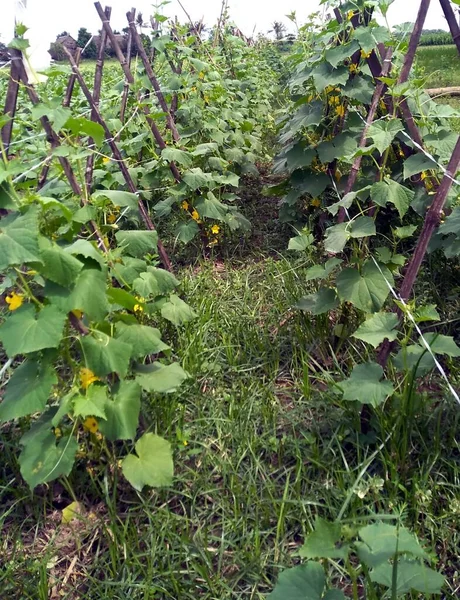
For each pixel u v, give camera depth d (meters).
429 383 2.66
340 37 3.77
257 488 2.21
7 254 1.71
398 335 2.82
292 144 4.27
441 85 11.02
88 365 1.95
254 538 2.00
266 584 1.86
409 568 1.43
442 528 1.96
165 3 4.86
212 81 5.34
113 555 1.95
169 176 4.16
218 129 4.85
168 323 3.13
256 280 3.78
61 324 1.80
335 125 3.86
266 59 12.63
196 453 2.35
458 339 2.94
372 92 3.57
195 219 4.18
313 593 1.38
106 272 2.02
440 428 2.34
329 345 2.88
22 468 1.98
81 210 2.34
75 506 2.17
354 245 2.67
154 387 2.19
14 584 1.91
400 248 3.86
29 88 2.43
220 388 2.76
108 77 8.16
